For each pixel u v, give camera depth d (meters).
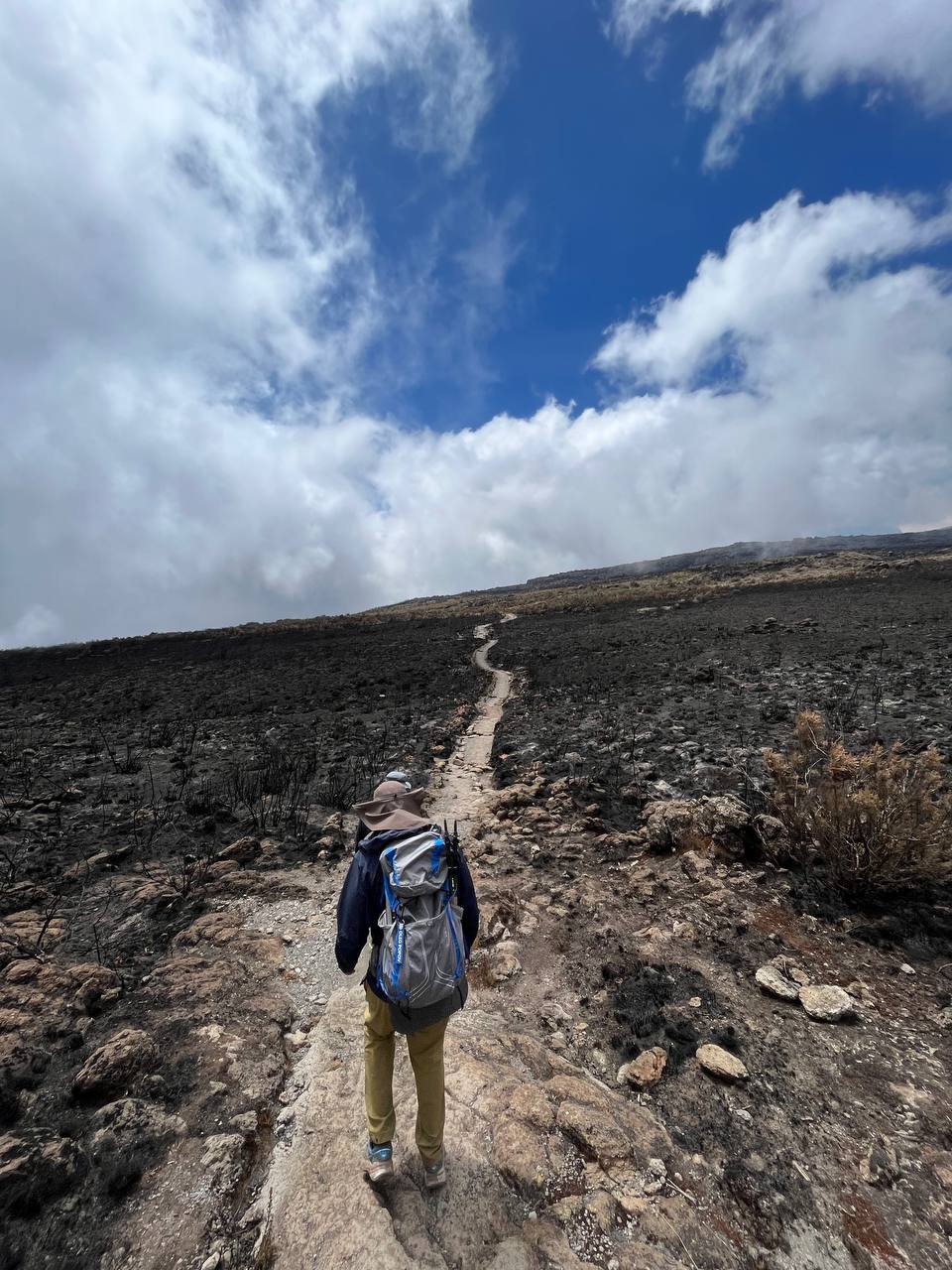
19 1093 3.52
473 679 26.53
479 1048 4.05
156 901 6.31
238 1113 3.45
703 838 7.15
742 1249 2.75
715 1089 3.70
